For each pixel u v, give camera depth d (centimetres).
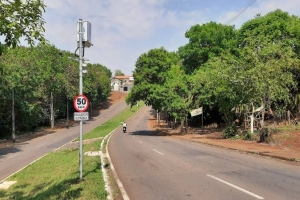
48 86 5391
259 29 3497
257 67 1952
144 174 1109
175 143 2444
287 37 3288
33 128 5366
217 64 2680
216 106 4159
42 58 5469
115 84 14850
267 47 2089
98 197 744
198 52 4291
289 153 1486
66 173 1201
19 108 4447
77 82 6425
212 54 4134
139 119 7425
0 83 3550
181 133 3772
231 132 2633
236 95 2302
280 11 3775
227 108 2703
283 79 2005
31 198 868
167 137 3275
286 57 2083
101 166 1277
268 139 2011
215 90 2752
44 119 5850
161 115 7738
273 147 1792
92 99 8438
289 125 2695
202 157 1505
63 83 5688
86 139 3556
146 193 820
